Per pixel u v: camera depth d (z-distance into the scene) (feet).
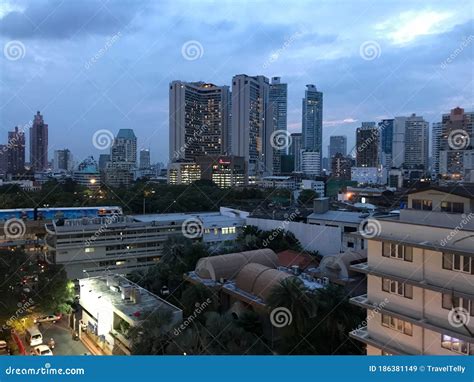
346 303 119.96
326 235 221.05
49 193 371.76
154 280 192.34
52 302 163.94
